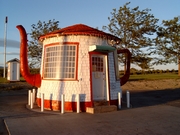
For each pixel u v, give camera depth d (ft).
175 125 24.73
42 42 40.34
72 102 33.40
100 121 26.35
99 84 35.99
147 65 96.43
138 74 165.68
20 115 30.45
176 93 65.00
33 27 75.87
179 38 104.12
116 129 22.85
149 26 91.91
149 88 82.07
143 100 48.70
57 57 35.27
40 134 21.13
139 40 93.20
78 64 34.35
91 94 33.94
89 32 34.94
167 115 30.35
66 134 21.11
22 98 51.62
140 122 25.99
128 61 44.37
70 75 34.35
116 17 93.66
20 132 21.76
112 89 36.83
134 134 21.18
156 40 104.42
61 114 30.89
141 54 94.79
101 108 32.22
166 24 105.91
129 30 92.99
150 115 30.25
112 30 94.89
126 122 25.93
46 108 35.40
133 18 91.81
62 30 36.81
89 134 21.12
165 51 106.22
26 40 38.11
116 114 30.81
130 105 39.58
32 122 25.90
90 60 34.78
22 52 37.58
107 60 36.63
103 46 33.94
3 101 46.16
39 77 38.14
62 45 35.06
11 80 82.33
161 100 48.75
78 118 28.07
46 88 35.94
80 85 33.86
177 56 108.78
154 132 21.89
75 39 35.01
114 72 38.01
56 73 35.04
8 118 28.27
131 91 72.02
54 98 34.35
